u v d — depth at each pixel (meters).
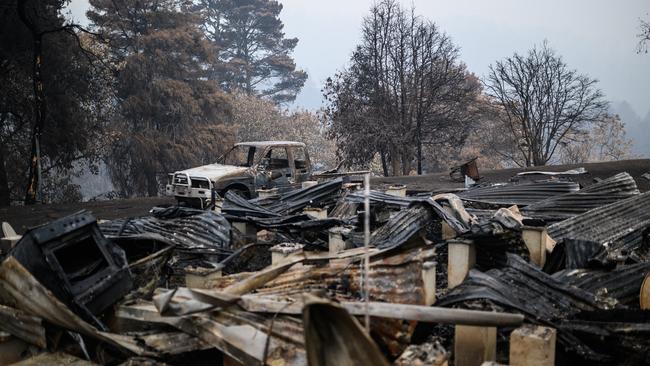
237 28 82.00
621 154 56.50
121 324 6.05
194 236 9.46
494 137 51.31
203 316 5.46
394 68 35.53
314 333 3.35
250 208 12.01
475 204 12.75
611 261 7.52
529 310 5.98
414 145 35.47
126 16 44.56
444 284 8.23
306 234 10.77
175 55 45.19
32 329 5.37
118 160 41.47
